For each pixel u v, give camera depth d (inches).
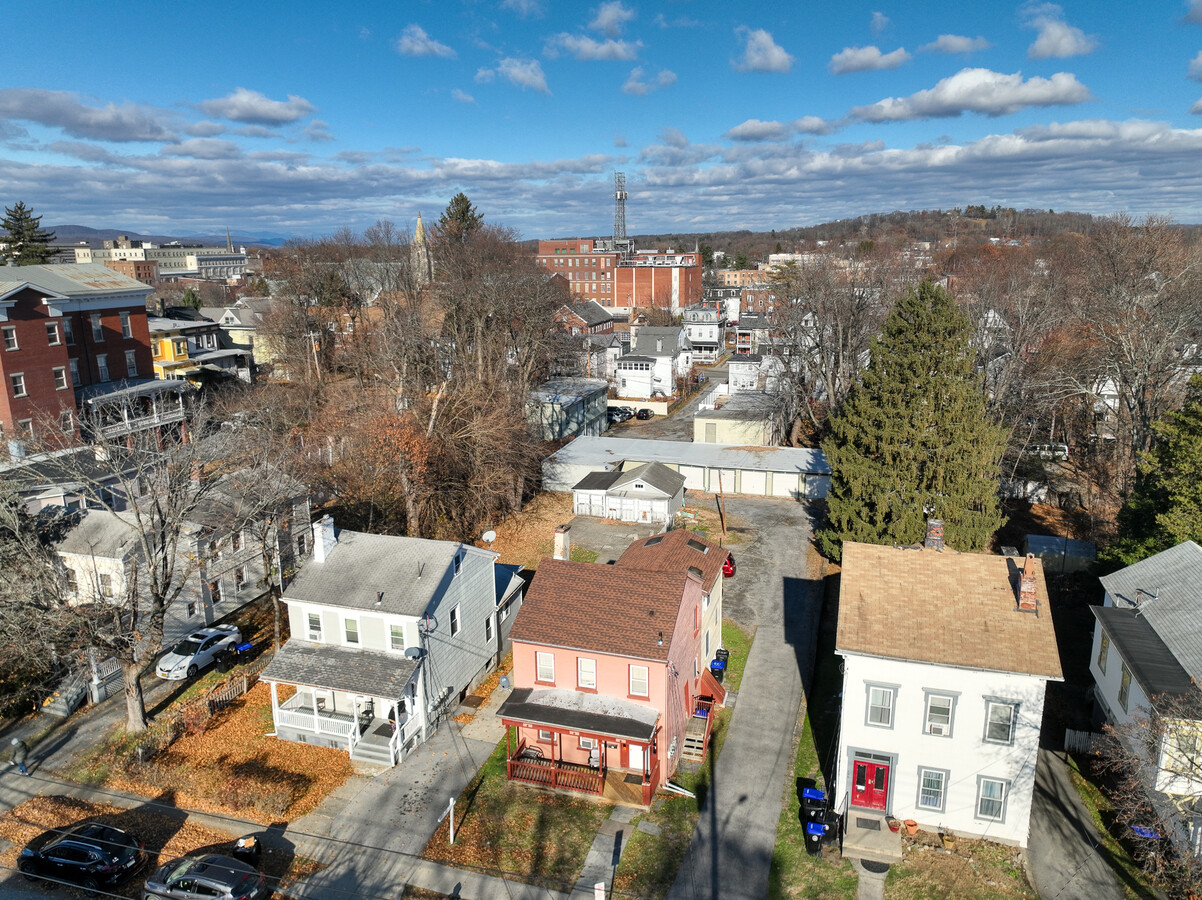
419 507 1850.4
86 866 893.2
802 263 3385.8
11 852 959.0
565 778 1080.8
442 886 908.6
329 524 1269.7
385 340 2299.5
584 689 1123.3
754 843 981.8
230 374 3422.7
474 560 1326.3
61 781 1096.8
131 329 2728.8
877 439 1657.2
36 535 1327.5
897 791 1011.9
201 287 6441.9
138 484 1710.1
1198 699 866.1
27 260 4239.7
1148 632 1078.4
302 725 1184.2
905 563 1113.4
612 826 1009.5
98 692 1288.1
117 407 2359.7
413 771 1118.4
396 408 1974.7
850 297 2652.6
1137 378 1927.9
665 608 1123.3
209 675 1380.4
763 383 3211.1
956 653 971.9
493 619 1408.7
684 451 2469.2
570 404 2849.4
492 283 2810.0
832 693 1304.1
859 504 1668.3
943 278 3971.5
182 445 1407.5
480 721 1248.8
